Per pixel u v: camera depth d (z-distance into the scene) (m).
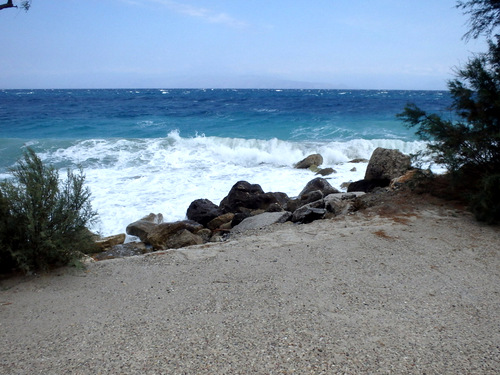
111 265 4.97
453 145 7.03
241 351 3.00
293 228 6.58
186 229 9.02
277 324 3.39
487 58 6.92
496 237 5.61
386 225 6.21
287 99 58.72
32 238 4.55
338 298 3.89
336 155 17.66
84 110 37.59
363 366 2.80
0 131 24.80
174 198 11.79
